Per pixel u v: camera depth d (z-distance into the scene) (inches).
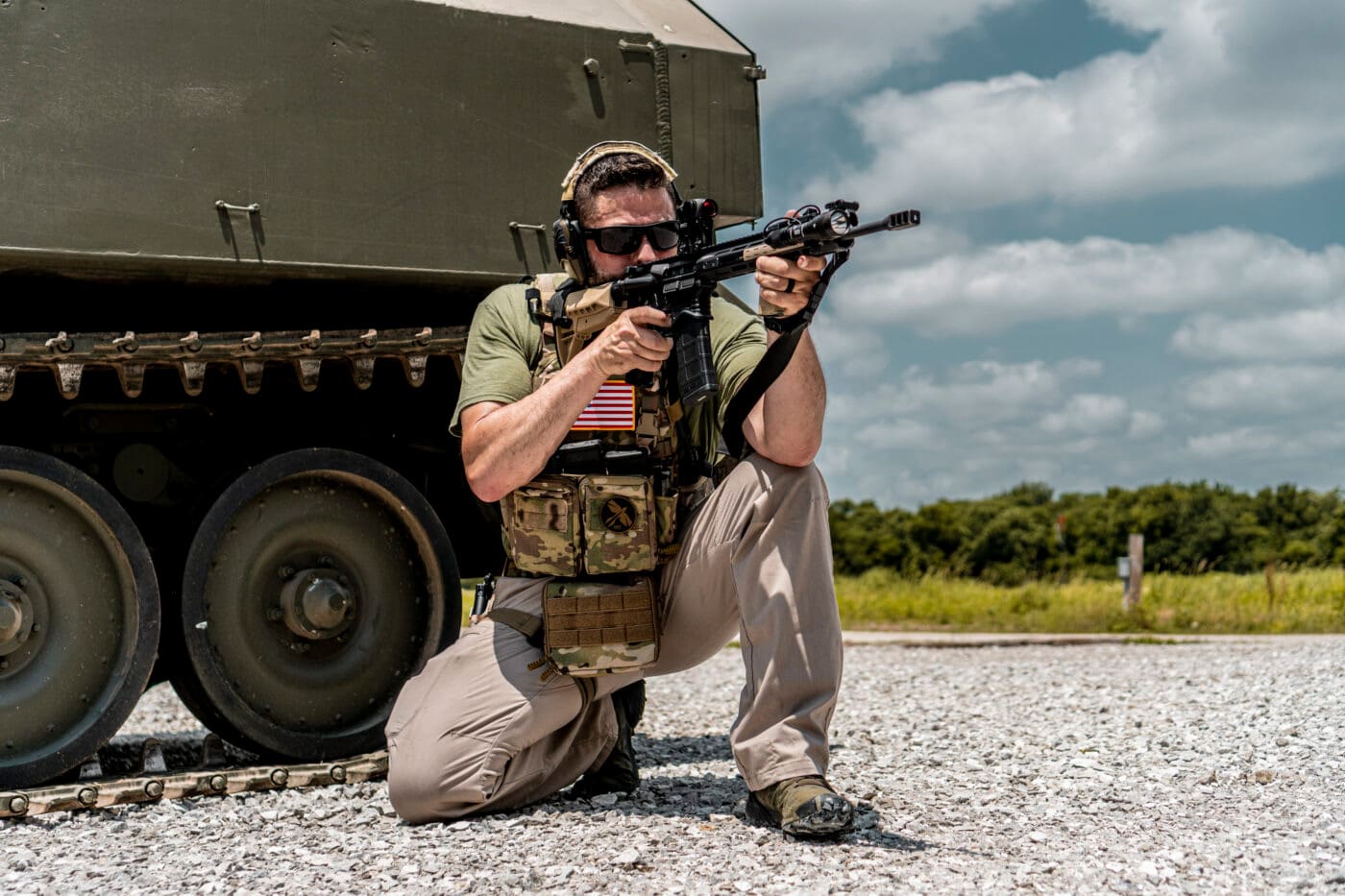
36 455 176.6
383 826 158.7
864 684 344.5
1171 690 301.3
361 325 207.2
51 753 176.7
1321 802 166.2
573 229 154.9
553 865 133.4
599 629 153.4
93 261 169.2
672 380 157.8
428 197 192.9
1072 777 188.2
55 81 167.6
